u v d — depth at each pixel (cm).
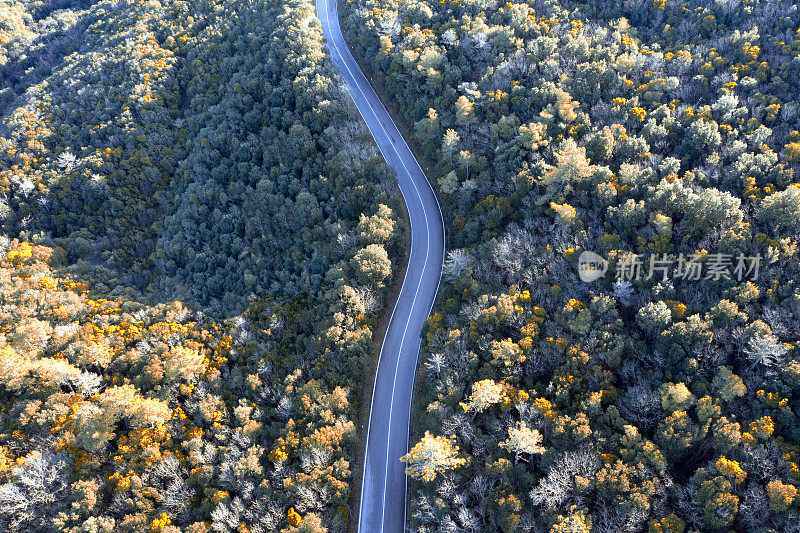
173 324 8625
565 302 7281
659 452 5556
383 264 8556
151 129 13288
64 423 6925
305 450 6575
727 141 8588
